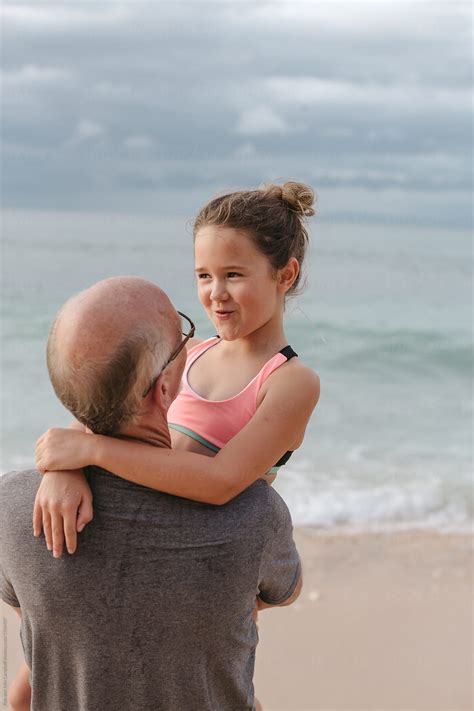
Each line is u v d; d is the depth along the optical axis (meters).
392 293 22.70
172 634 1.62
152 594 1.60
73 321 1.59
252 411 2.01
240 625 1.67
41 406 9.80
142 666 1.63
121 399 1.60
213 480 1.65
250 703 1.75
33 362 12.02
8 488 1.72
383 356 14.38
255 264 2.05
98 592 1.61
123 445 1.64
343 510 6.71
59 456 1.65
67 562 1.61
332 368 13.55
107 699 1.64
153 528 1.61
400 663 4.28
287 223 2.14
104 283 1.64
